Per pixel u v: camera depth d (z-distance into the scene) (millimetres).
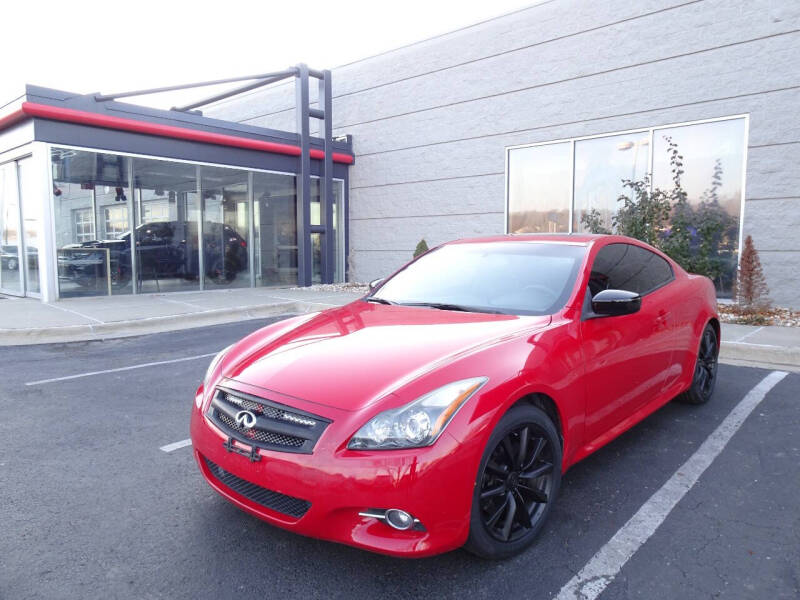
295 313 10367
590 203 10938
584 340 3088
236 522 2938
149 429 4293
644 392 3709
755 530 2816
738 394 5043
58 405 4875
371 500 2229
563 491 3256
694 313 4410
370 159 14555
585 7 10758
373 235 14656
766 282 9102
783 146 8828
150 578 2459
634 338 3516
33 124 9938
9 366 6285
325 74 14062
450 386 2420
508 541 2562
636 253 4145
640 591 2359
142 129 11125
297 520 2383
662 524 2885
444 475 2264
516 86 11789
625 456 3732
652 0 9969
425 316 3312
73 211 10641
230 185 12977
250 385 2684
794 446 3848
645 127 10172
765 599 2299
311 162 14188
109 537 2785
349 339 2998
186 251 12414
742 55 9125
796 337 6848
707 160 9570
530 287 3461
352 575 2486
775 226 8961
